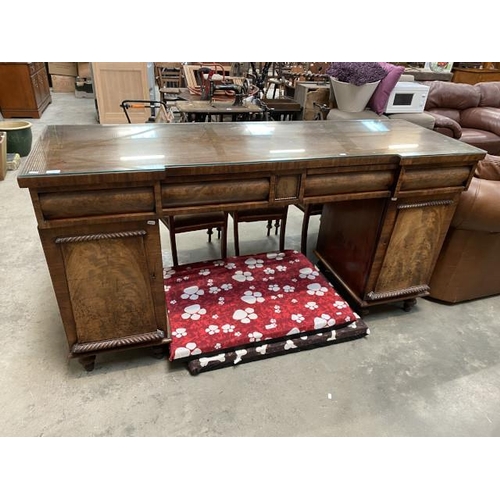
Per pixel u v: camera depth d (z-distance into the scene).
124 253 1.41
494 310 2.16
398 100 3.37
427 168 1.63
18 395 1.52
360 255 1.94
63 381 1.60
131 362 1.71
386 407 1.57
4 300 2.01
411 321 2.05
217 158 1.42
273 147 1.60
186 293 1.96
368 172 1.59
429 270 1.98
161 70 5.91
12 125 3.89
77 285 1.42
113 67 4.68
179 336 1.69
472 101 4.42
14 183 3.35
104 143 1.53
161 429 1.43
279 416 1.51
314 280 2.11
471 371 1.76
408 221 1.76
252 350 1.72
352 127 2.00
